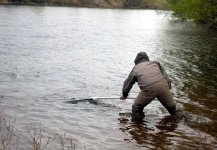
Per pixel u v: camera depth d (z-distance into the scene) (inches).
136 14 2659.9
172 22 1807.3
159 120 278.7
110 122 268.7
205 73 500.1
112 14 2461.9
